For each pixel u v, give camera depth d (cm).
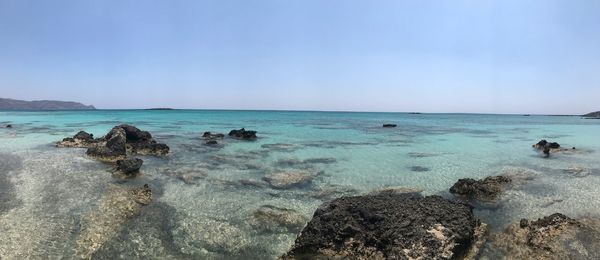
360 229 1384
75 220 1586
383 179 2452
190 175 2434
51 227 1514
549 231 1477
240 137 4775
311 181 2361
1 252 1309
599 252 1340
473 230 1440
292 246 1386
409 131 6675
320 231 1396
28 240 1402
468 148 4050
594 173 2655
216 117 12419
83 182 2159
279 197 2005
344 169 2747
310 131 6266
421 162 3092
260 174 2517
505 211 1812
